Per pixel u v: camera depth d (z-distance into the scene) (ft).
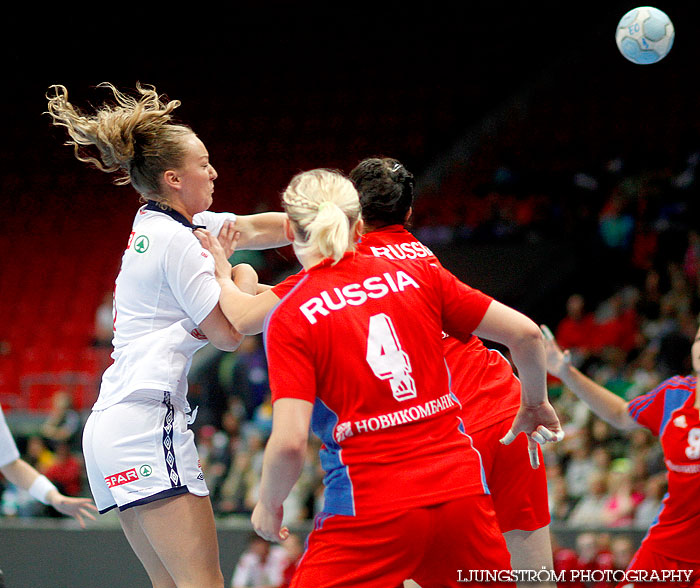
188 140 18.30
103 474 17.56
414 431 14.88
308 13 116.78
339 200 15.38
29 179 106.11
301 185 15.62
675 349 58.49
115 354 18.11
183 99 112.78
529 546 19.89
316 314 14.88
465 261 79.36
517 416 16.72
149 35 114.62
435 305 15.76
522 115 104.01
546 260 78.69
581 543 36.81
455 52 114.01
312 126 109.81
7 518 51.11
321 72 114.62
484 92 109.91
